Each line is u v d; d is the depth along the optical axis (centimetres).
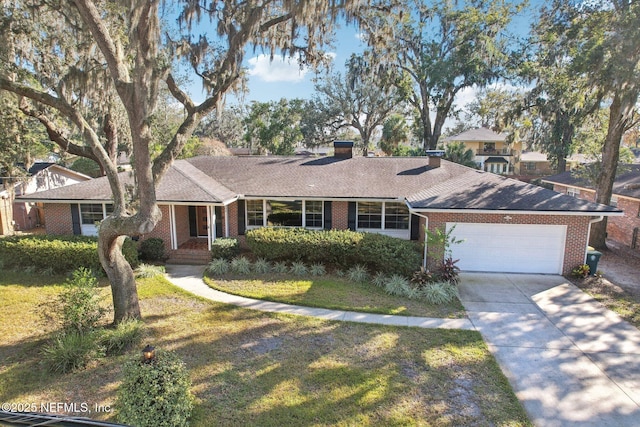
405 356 739
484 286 1141
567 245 1222
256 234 1346
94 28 720
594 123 1891
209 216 1439
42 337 827
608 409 584
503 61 2669
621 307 985
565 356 741
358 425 545
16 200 1485
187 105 922
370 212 1516
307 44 1141
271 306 1005
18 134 1666
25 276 1264
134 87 738
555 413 575
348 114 3969
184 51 998
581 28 1464
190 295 1088
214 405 591
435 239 1179
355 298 1055
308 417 563
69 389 637
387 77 2652
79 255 1263
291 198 1475
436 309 975
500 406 588
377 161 1794
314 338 819
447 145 3419
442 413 571
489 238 1255
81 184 1587
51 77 989
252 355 746
